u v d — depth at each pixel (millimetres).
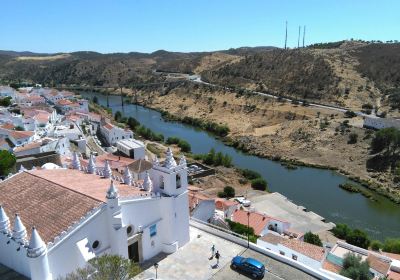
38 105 182875
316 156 156750
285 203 104125
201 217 72000
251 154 167750
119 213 37688
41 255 31438
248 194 112562
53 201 39531
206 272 41969
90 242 36375
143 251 43219
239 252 46469
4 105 174750
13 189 43688
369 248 77938
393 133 142625
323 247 62656
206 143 186625
